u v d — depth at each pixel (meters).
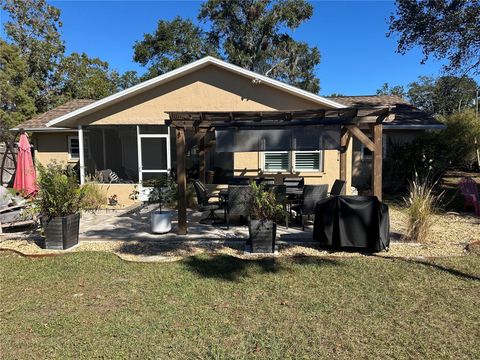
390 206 11.55
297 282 5.19
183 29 31.47
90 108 12.16
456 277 5.34
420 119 14.94
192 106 12.24
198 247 7.10
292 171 12.12
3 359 3.37
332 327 3.90
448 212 10.12
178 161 7.93
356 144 15.23
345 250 6.82
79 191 7.40
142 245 7.28
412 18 14.59
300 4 29.17
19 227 8.91
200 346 3.55
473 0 13.31
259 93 11.96
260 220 6.62
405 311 4.26
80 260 6.25
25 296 4.79
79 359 3.35
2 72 22.25
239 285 5.09
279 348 3.50
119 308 4.40
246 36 30.45
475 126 19.66
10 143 16.38
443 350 3.45
